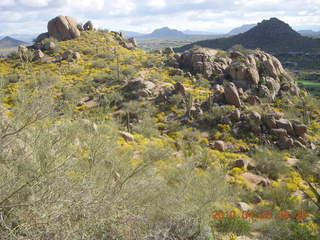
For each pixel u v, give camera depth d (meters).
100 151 4.35
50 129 3.17
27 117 2.68
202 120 24.70
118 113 24.73
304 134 22.86
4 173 2.62
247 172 15.11
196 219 4.66
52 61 46.84
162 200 4.72
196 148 17.09
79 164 3.77
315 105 31.53
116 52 57.12
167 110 27.00
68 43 59.94
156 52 62.81
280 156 16.91
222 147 19.72
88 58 51.81
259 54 40.31
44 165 2.76
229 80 35.12
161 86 32.47
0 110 2.83
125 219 3.43
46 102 2.77
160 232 4.15
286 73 39.94
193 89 32.91
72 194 2.79
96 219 2.88
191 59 43.81
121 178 4.32
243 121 23.81
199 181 5.24
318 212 9.06
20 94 2.76
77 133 3.92
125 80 35.94
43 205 2.48
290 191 11.29
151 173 4.96
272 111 26.17
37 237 2.31
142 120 23.11
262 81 33.69
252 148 20.33
